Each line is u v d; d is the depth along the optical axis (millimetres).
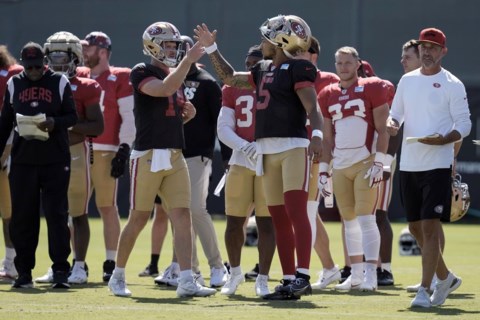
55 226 33219
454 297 32125
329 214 78625
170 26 31438
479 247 57344
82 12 80188
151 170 30734
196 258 35625
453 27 77000
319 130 29422
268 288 31609
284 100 29750
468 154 76125
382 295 32781
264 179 30359
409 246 51938
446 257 50188
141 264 45438
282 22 30078
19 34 80750
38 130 32281
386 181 36750
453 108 29531
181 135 31219
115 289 31516
